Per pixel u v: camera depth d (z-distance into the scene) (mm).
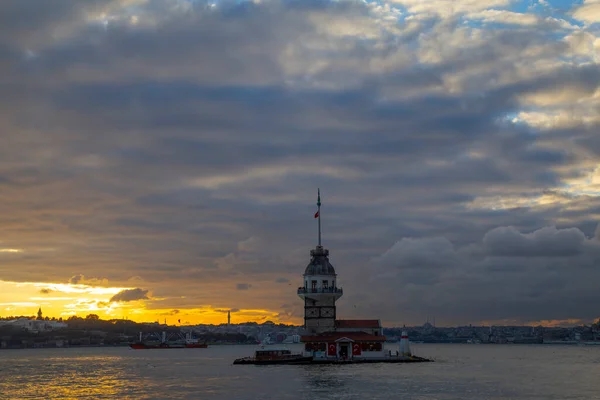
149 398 143875
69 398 149125
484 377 188625
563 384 169125
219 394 146750
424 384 160875
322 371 197375
